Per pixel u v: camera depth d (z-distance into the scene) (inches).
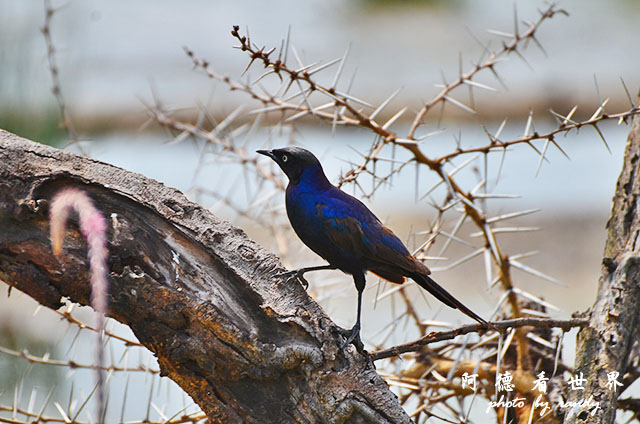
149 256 249.1
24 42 586.9
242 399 253.4
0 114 568.4
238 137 588.4
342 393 249.1
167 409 416.5
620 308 293.1
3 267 246.1
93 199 250.4
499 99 900.6
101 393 155.4
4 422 314.7
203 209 260.7
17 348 455.8
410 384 356.5
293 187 319.9
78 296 249.9
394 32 1120.8
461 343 364.8
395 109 879.7
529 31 375.9
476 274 625.6
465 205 354.6
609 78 928.3
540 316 357.4
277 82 923.4
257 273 254.5
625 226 315.3
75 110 726.5
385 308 555.8
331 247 312.5
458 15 1180.5
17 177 244.5
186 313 247.0
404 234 678.5
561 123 317.7
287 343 250.1
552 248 684.7
